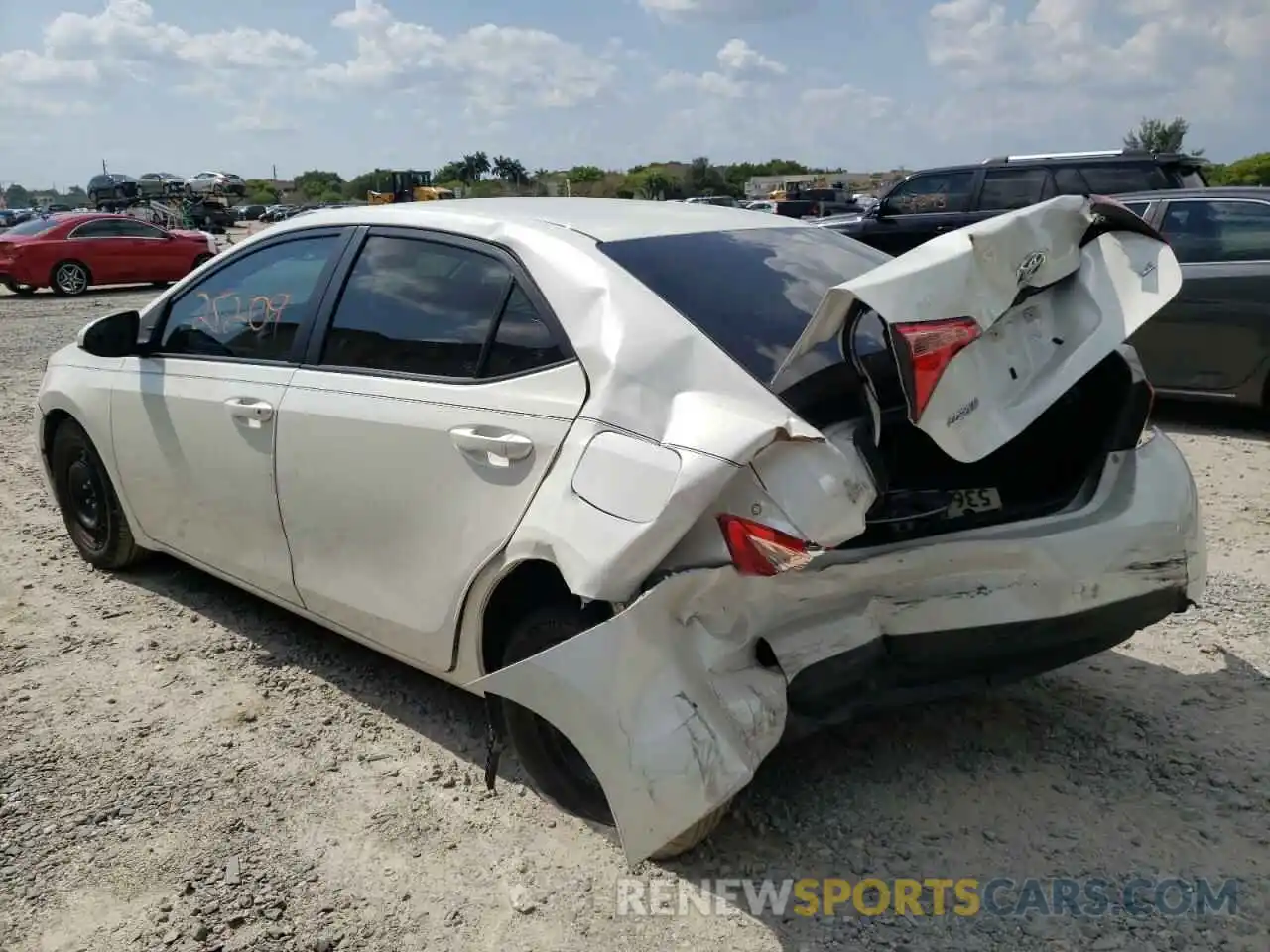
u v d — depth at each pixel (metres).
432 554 3.23
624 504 2.63
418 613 3.32
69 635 4.47
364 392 3.46
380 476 3.36
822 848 2.96
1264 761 3.36
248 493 3.91
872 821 3.08
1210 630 4.33
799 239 3.73
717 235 3.50
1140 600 3.07
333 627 3.79
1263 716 3.63
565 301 3.04
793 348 2.73
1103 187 11.32
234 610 4.71
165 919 2.76
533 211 3.56
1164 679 3.91
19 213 53.56
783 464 2.54
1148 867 2.87
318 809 3.22
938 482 2.91
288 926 2.73
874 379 2.81
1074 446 3.15
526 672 2.65
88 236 20.83
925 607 2.84
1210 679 3.90
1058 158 11.55
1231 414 8.41
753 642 2.67
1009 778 3.28
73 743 3.61
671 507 2.53
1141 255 2.93
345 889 2.87
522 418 2.97
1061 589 2.94
